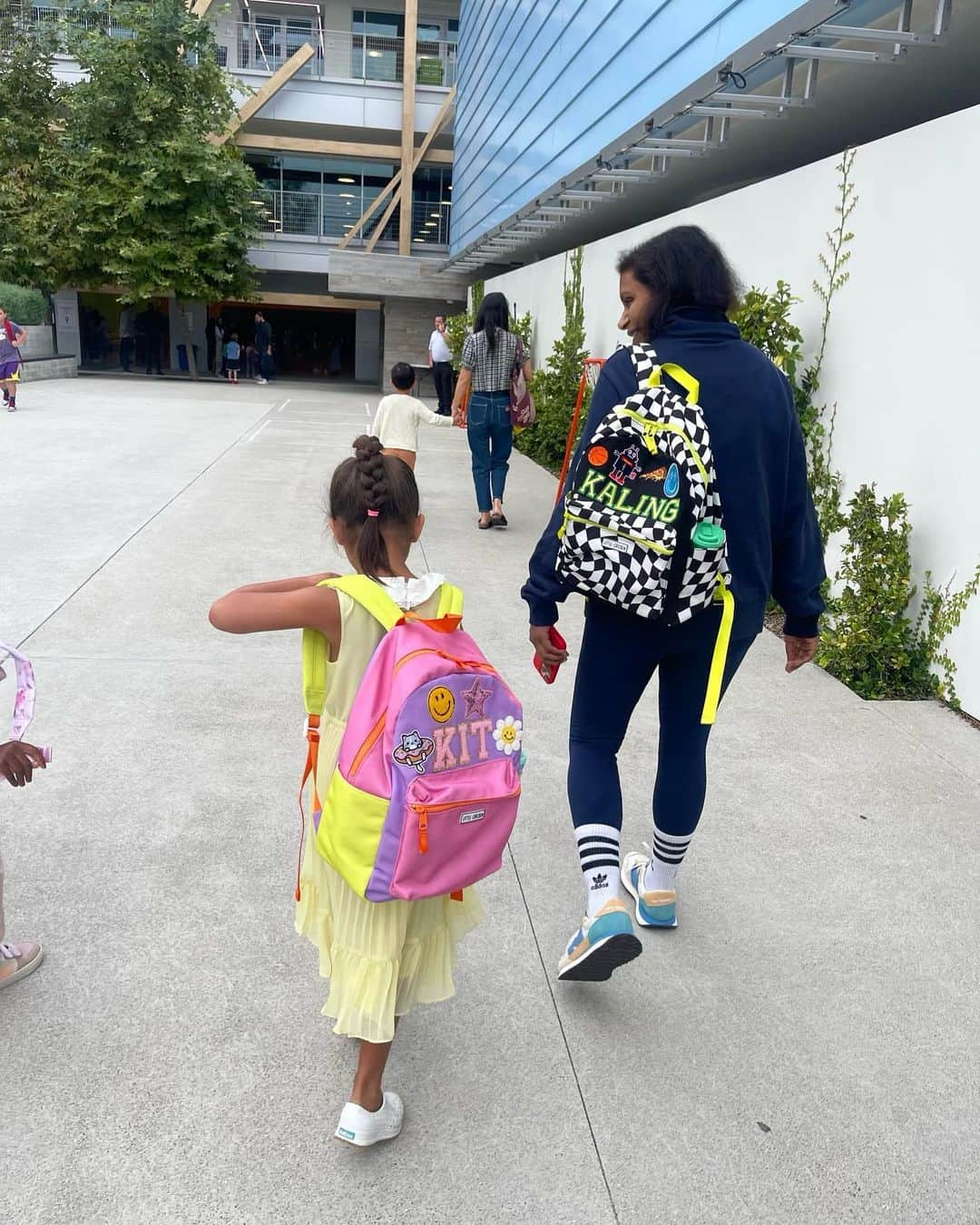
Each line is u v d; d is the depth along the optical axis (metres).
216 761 3.70
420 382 26.52
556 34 12.97
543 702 4.50
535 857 3.21
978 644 4.48
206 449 11.85
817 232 6.02
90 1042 2.28
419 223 29.44
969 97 7.49
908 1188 2.01
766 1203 1.96
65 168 24.48
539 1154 2.05
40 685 4.32
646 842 3.25
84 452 11.14
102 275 25.02
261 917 2.78
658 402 2.17
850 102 7.80
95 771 3.57
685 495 2.12
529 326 15.77
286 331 35.31
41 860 2.99
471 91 21.78
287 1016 2.40
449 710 1.82
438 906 2.05
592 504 2.19
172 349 31.66
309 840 2.08
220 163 24.34
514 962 2.67
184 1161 1.98
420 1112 2.14
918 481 4.94
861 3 4.74
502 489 8.23
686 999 2.55
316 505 8.48
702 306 2.30
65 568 6.16
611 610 2.36
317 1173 1.97
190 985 2.49
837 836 3.41
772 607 6.32
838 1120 2.18
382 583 1.94
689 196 12.33
